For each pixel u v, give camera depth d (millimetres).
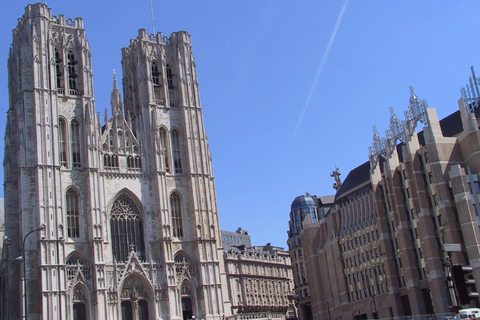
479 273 83562
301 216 185500
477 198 88188
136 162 124188
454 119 106625
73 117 119625
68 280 107875
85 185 116500
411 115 101375
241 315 164625
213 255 123750
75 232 113188
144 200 122188
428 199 96438
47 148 112625
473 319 45750
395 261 108688
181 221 125188
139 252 119188
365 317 116438
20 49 121062
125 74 139500
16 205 118062
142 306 115000
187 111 132625
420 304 98688
